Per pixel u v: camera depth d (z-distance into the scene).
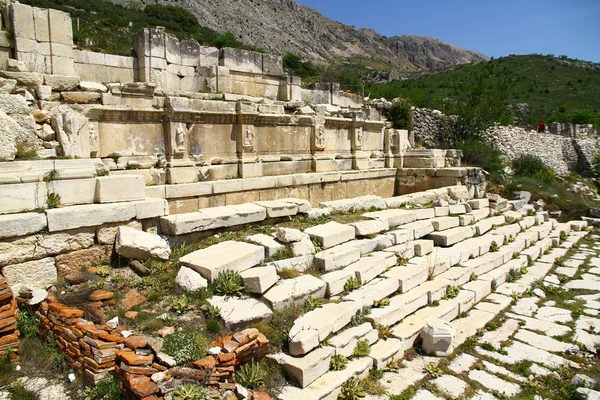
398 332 6.97
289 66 44.28
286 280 7.04
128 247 6.93
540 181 21.47
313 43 111.38
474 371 6.57
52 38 10.12
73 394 4.98
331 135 15.09
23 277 6.21
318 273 7.71
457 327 7.85
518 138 28.70
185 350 5.07
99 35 26.91
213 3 87.00
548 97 65.12
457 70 85.75
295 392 5.24
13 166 6.98
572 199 19.55
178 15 44.53
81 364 5.21
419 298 7.95
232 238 8.41
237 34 71.88
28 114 8.02
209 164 11.23
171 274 6.78
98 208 6.99
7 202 6.48
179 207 10.13
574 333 7.91
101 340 5.14
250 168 12.00
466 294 8.83
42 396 4.94
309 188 13.39
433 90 59.16
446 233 11.10
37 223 6.32
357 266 8.12
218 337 5.47
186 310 5.95
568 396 6.02
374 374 6.10
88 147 8.81
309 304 6.71
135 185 7.88
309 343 5.73
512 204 16.50
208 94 12.48
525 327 8.17
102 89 10.38
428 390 5.98
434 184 16.36
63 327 5.52
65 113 8.51
